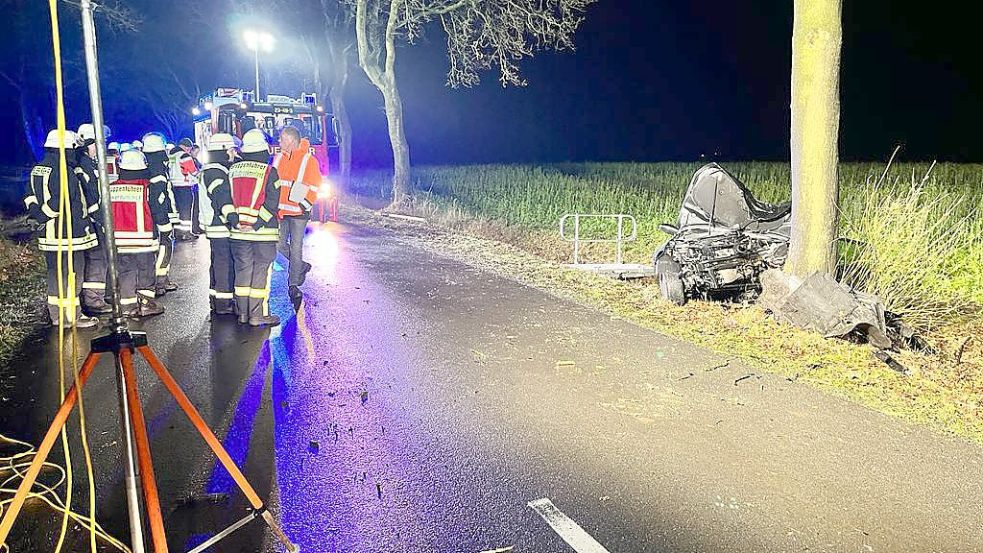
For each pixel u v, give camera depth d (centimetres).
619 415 541
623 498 425
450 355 679
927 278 823
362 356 676
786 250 848
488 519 404
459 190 2200
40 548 378
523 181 2364
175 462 465
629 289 953
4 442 491
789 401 566
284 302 878
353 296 912
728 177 917
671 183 2248
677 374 628
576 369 639
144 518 402
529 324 786
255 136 757
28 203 724
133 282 796
